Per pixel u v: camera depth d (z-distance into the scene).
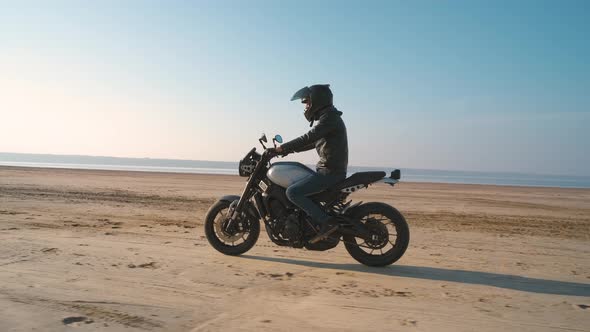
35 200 10.38
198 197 12.89
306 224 4.81
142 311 3.14
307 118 4.94
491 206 12.98
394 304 3.48
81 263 4.46
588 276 4.60
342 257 5.30
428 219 9.30
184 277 4.10
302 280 4.14
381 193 17.28
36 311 3.06
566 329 3.03
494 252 5.82
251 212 5.14
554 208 12.98
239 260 4.93
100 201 10.74
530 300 3.69
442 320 3.15
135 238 5.99
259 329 2.86
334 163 4.74
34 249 5.02
